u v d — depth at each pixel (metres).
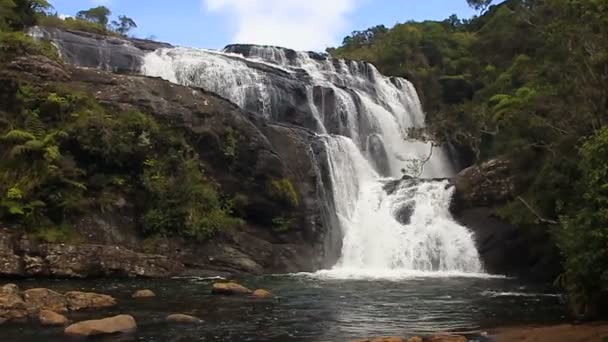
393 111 54.78
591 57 25.06
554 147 28.00
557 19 28.44
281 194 34.34
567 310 20.62
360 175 41.44
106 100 32.47
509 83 51.44
